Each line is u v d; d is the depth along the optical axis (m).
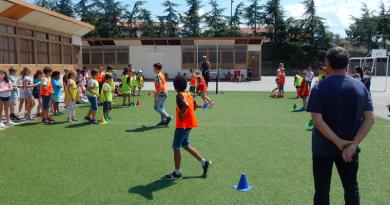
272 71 55.94
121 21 65.38
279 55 60.41
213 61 36.12
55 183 5.59
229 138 8.83
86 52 36.78
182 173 6.09
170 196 5.06
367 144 8.18
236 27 64.69
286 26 61.12
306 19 61.16
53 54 20.33
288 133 9.46
